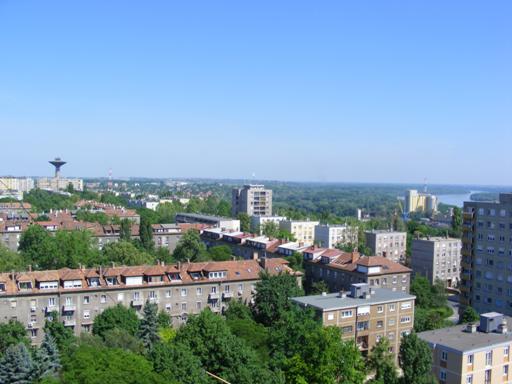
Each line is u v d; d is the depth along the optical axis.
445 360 85.25
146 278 124.25
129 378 62.25
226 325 91.62
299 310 93.50
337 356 74.00
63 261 152.38
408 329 117.25
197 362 72.62
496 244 141.38
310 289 151.62
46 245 155.88
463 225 150.62
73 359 68.00
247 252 190.62
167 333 102.38
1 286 111.31
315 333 74.88
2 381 78.19
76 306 116.50
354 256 150.00
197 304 129.00
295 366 73.88
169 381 64.44
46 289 114.06
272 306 115.94
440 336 91.12
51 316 114.12
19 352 80.19
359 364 78.56
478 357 84.50
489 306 143.25
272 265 140.88
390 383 76.88
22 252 164.88
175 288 126.38
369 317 111.06
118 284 120.81
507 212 138.62
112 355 67.62
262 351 89.12
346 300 112.00
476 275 146.75
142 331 100.19
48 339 85.31
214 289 131.00
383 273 144.25
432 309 155.00
